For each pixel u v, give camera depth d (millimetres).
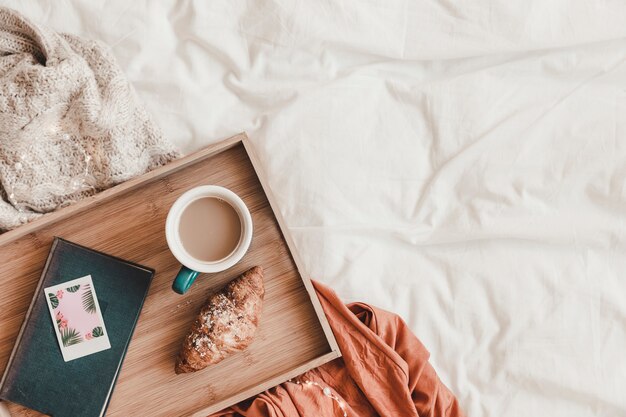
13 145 958
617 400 1036
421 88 1054
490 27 1039
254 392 927
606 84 1065
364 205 1046
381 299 1047
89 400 912
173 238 881
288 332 953
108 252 954
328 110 1045
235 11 1036
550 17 1040
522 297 1053
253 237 959
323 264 1035
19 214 977
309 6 1027
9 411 937
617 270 1059
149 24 1029
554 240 1052
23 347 918
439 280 1057
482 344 1052
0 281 948
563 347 1045
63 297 924
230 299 907
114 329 922
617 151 1052
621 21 1037
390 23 1042
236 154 972
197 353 894
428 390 1005
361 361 993
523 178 1051
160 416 939
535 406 1043
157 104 1042
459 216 1050
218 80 1060
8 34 984
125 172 977
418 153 1062
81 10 1018
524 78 1064
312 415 969
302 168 1039
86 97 949
